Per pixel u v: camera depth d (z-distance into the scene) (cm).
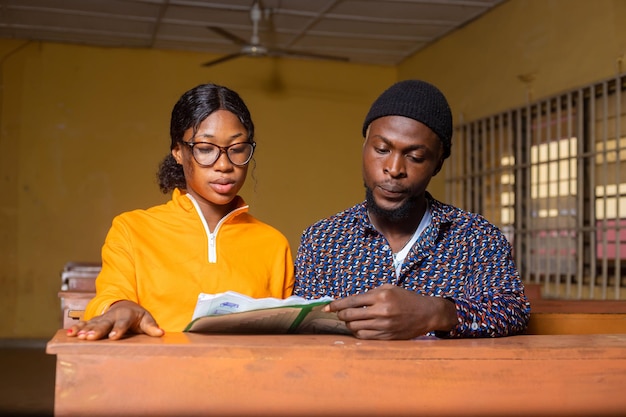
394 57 766
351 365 108
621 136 457
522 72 564
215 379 105
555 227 517
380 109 152
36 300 718
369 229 163
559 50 520
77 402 102
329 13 625
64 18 650
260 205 765
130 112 739
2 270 711
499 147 588
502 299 142
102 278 153
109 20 654
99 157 733
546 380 114
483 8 607
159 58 747
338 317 125
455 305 132
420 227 165
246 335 123
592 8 484
